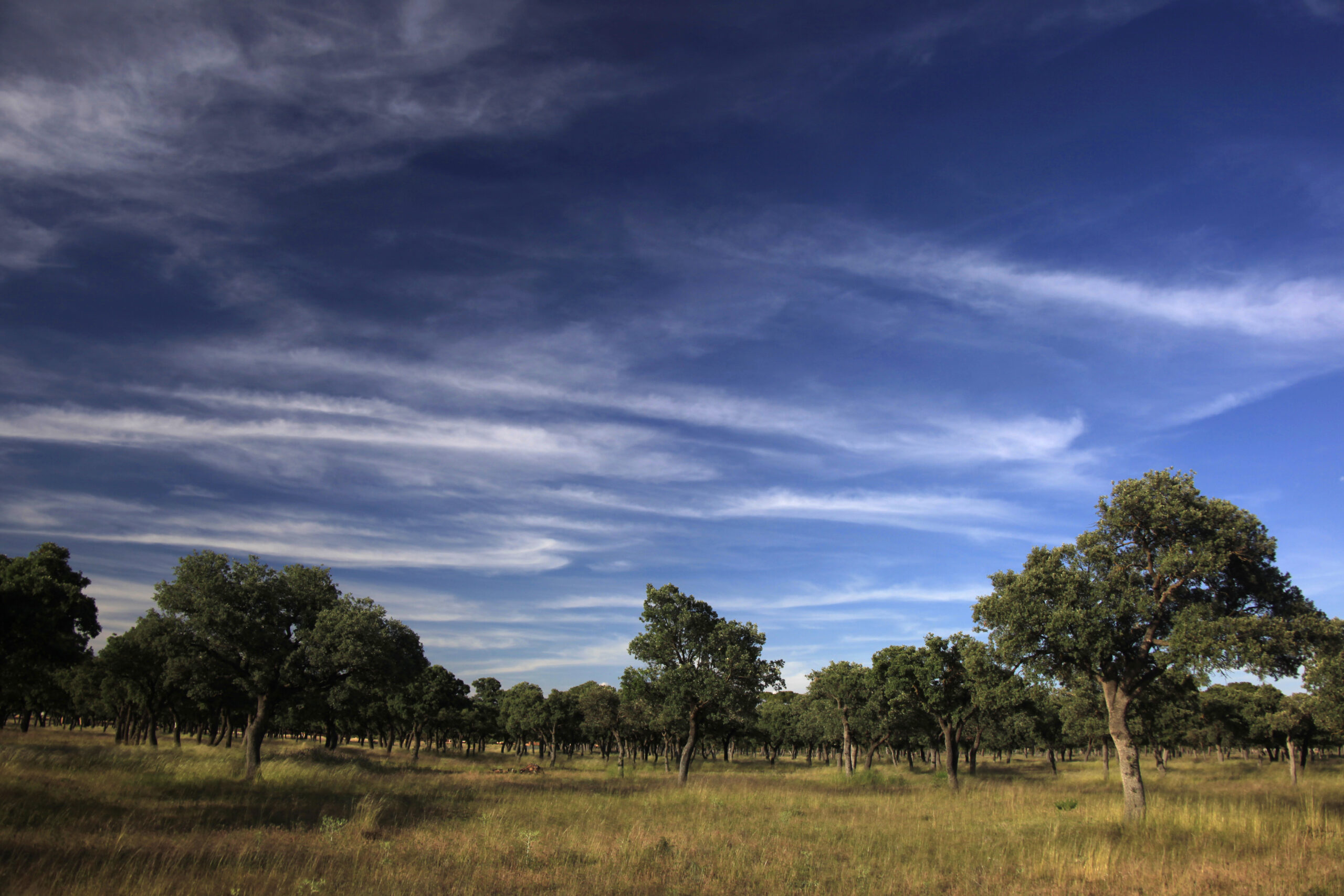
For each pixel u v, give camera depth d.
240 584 31.52
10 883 9.45
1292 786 41.25
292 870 11.01
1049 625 22.50
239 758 34.72
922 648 43.22
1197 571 21.34
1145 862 13.93
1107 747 58.72
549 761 94.50
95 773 23.19
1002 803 27.73
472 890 10.34
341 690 33.72
